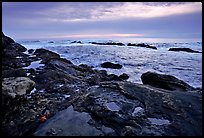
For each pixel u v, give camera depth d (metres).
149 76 12.34
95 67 21.80
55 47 44.88
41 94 9.09
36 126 5.95
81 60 26.14
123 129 5.59
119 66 21.55
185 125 5.84
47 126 5.77
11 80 7.51
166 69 20.33
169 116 6.32
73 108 6.96
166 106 6.91
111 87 8.54
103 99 7.36
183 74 17.86
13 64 15.78
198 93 8.62
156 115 6.38
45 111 6.89
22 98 6.99
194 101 7.39
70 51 36.50
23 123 6.00
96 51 37.38
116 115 6.25
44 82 11.11
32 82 7.91
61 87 10.33
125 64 23.69
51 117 6.45
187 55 32.28
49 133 5.38
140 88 8.38
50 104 7.63
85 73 16.08
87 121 6.05
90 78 14.13
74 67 16.72
